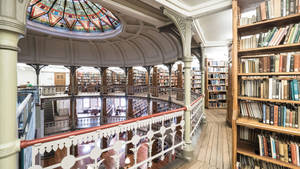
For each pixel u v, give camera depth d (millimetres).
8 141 1007
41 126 7102
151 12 2914
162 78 10703
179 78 7695
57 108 12969
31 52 8547
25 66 12070
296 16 1532
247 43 1894
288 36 1599
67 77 14469
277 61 1675
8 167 1014
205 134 3705
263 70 1776
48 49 8969
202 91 4957
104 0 2354
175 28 3127
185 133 2625
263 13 1722
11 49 1014
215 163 2387
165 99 7793
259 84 1803
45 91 10023
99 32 8281
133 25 6031
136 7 2713
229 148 2922
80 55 9969
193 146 3016
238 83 1979
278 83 1652
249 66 1916
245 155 1931
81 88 11773
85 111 13547
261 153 1717
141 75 12305
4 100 986
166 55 7875
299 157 1498
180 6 2479
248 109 1989
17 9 1020
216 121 4953
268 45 1717
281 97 1629
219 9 2420
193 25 3332
